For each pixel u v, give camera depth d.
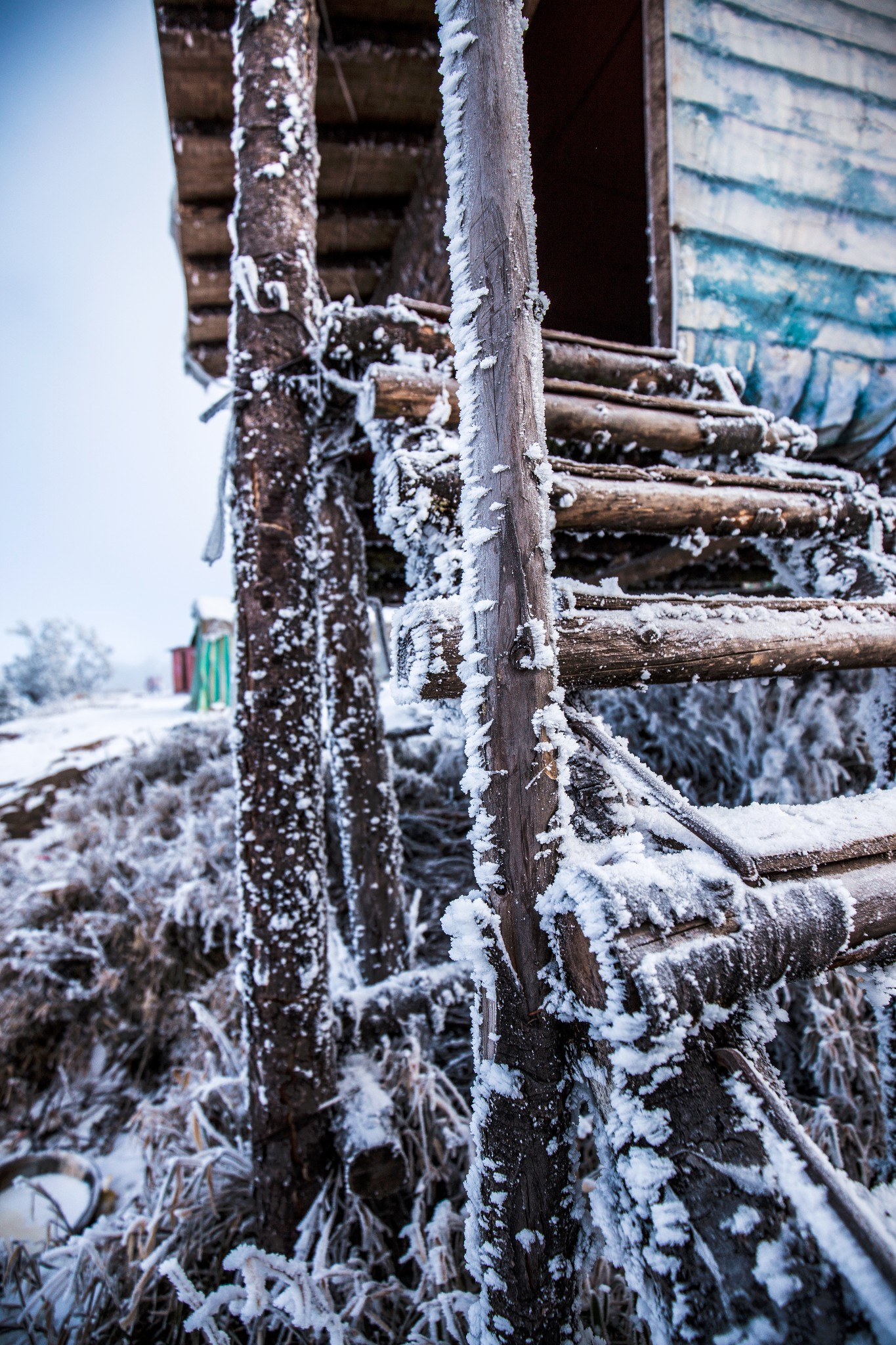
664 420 1.91
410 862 3.53
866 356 2.72
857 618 1.52
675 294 2.50
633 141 3.56
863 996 2.06
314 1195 1.62
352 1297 1.45
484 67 1.05
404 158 3.48
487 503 1.02
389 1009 1.97
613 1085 0.82
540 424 1.04
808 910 0.91
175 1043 3.23
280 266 1.87
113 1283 1.69
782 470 2.04
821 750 2.45
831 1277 0.61
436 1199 1.71
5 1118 3.08
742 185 2.55
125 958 3.62
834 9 2.68
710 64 2.51
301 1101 1.64
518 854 0.96
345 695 2.39
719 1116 0.77
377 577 3.22
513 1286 0.94
